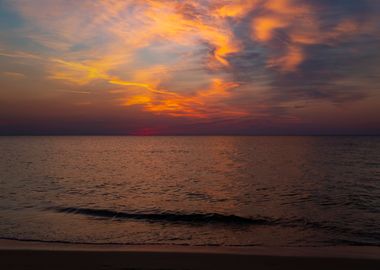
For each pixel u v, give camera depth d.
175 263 9.13
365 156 67.44
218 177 36.56
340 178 34.78
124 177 36.31
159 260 9.35
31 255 9.57
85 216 17.67
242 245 12.62
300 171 41.56
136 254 9.86
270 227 15.73
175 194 25.95
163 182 32.69
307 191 26.97
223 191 27.38
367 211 19.36
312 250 11.09
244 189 28.33
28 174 37.91
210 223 16.44
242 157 69.00
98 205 21.19
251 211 19.53
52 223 15.90
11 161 56.28
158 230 15.02
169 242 13.01
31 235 13.64
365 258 9.75
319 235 14.37
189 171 42.88
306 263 9.22
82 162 55.78
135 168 46.38
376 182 31.81
